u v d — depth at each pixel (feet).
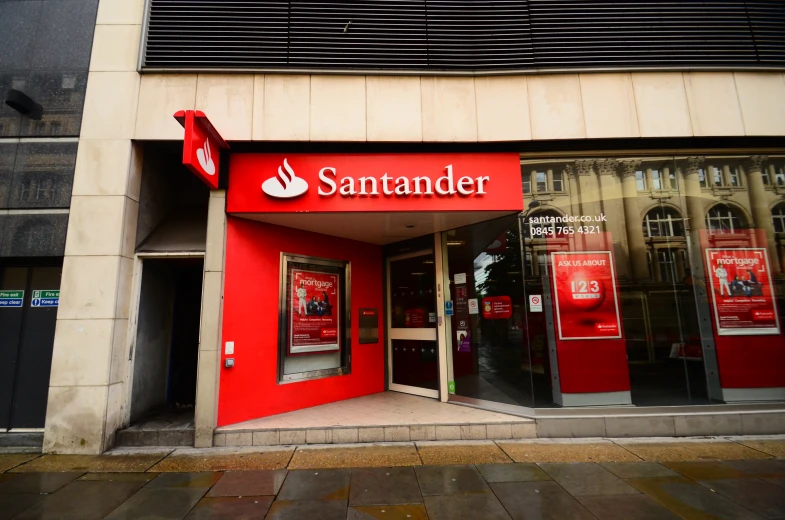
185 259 20.36
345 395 22.93
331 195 18.86
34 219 17.89
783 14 20.74
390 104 19.31
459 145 19.57
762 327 19.43
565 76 19.74
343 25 19.97
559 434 17.78
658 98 19.62
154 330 20.39
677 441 17.15
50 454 16.07
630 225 19.97
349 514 11.28
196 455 15.87
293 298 21.26
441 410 20.11
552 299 19.44
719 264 19.90
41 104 18.60
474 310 21.45
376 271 25.89
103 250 17.43
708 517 10.95
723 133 19.39
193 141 15.62
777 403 18.80
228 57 19.29
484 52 20.02
